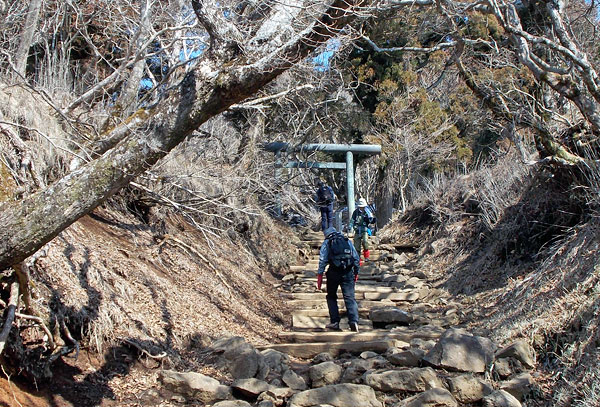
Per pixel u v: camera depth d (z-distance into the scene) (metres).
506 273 8.49
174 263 7.52
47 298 4.72
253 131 11.13
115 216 7.61
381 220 21.20
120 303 5.44
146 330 5.43
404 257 12.27
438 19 12.34
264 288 9.81
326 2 4.16
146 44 6.02
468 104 20.97
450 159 20.83
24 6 6.89
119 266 6.07
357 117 18.83
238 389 5.05
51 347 4.32
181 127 3.87
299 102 12.89
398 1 8.63
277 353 5.88
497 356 5.37
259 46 3.93
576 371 4.80
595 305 5.25
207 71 3.89
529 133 10.62
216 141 10.62
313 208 18.53
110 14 6.78
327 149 14.16
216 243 9.79
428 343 6.05
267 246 11.76
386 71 18.55
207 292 7.39
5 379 4.03
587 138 7.78
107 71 9.12
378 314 7.93
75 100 6.24
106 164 3.80
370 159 24.77
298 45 4.01
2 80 6.04
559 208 8.12
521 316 6.18
